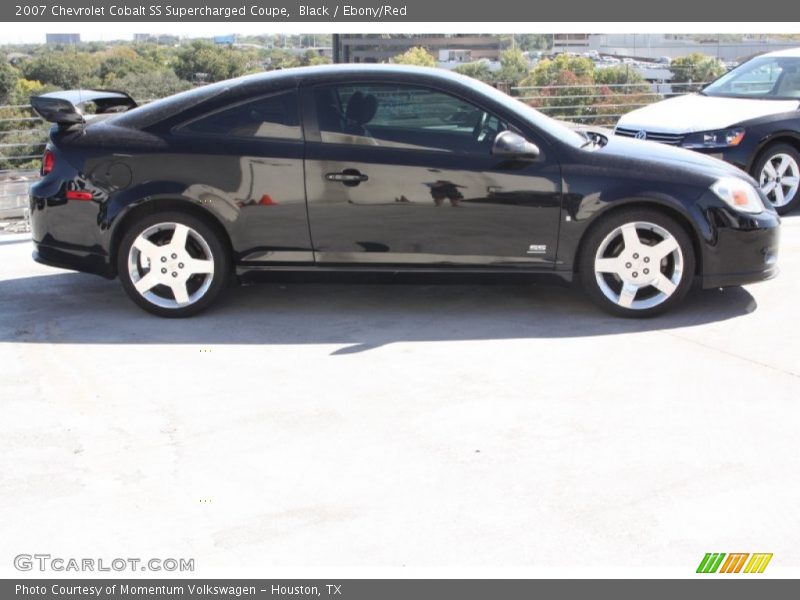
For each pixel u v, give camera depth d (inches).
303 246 229.3
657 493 147.9
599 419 175.2
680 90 544.1
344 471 155.9
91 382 195.5
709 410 179.0
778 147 351.6
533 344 216.4
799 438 166.7
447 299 252.7
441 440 167.0
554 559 131.0
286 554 133.0
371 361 206.2
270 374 199.2
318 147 226.2
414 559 131.3
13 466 158.9
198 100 231.6
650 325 229.5
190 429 172.6
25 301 251.4
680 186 226.8
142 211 230.1
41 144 380.2
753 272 234.1
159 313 235.3
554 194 225.9
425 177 224.7
